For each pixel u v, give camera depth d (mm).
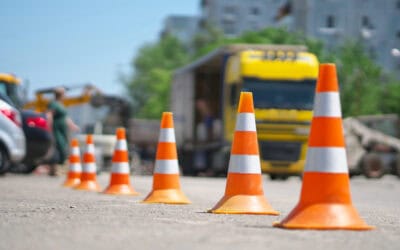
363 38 116375
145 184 25812
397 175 42719
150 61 149250
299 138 34000
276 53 34344
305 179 9297
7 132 26422
